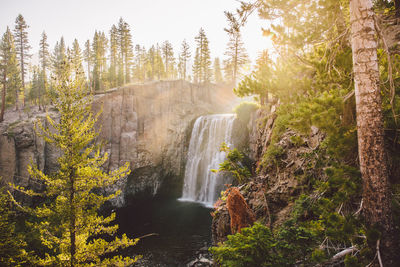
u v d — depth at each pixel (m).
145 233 24.69
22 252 13.31
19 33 48.72
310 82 6.81
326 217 5.19
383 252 4.33
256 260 5.72
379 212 4.43
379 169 4.52
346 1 6.33
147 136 41.56
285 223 7.96
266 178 13.18
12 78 42.16
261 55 7.52
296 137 7.19
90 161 13.76
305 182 9.90
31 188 29.25
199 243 21.75
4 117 40.38
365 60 4.75
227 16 6.29
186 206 35.44
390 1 7.99
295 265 6.04
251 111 34.62
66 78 13.15
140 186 40.66
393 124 5.27
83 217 12.77
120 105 39.16
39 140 30.98
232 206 11.34
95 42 61.41
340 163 5.93
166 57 73.25
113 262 13.07
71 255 12.29
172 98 46.28
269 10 6.43
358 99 4.84
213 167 39.12
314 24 6.80
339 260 5.66
